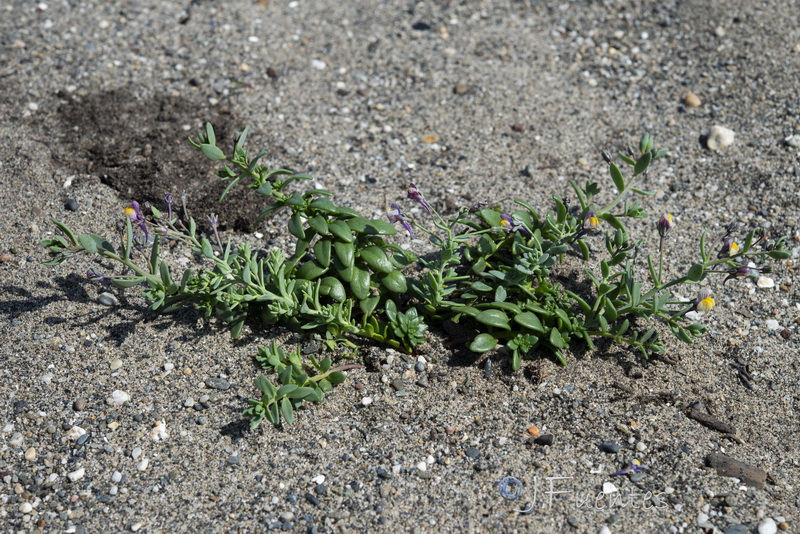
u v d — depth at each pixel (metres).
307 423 0.78
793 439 0.77
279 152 0.91
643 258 0.85
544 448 0.77
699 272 0.77
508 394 0.79
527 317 0.78
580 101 0.95
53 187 0.88
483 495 0.75
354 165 0.91
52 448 0.77
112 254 0.77
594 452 0.77
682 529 0.74
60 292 0.82
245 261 0.80
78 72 0.95
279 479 0.76
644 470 0.76
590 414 0.78
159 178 0.88
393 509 0.74
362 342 0.80
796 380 0.80
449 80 0.97
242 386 0.79
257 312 0.81
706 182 0.90
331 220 0.80
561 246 0.78
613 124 0.94
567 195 0.89
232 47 0.98
